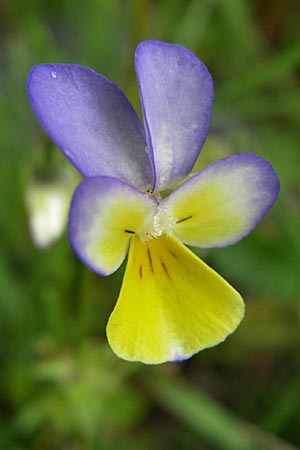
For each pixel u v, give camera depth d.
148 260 0.11
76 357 0.14
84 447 0.14
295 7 0.18
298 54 0.14
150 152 0.10
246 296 0.16
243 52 0.18
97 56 0.17
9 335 0.15
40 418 0.14
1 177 0.16
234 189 0.11
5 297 0.15
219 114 0.17
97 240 0.10
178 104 0.11
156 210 0.10
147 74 0.10
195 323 0.11
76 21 0.17
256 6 0.19
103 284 0.15
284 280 0.15
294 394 0.15
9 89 0.17
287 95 0.17
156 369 0.15
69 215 0.09
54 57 0.16
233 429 0.14
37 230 0.14
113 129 0.11
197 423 0.14
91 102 0.10
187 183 0.11
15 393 0.15
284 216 0.15
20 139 0.16
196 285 0.11
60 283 0.15
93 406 0.14
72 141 0.10
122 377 0.14
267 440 0.14
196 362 0.16
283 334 0.16
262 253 0.15
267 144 0.17
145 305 0.11
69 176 0.14
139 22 0.16
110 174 0.10
